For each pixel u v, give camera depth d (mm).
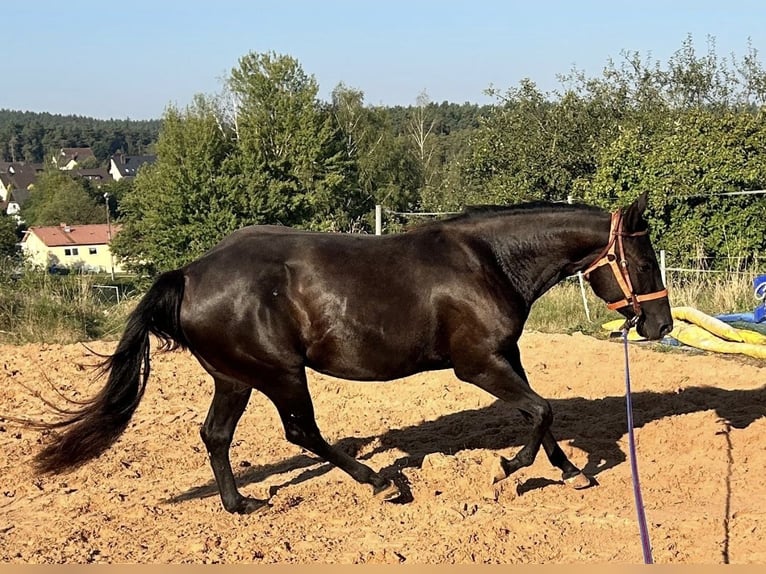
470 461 6230
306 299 5414
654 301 5758
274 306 5383
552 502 5770
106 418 5340
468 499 5785
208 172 41000
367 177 53594
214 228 40281
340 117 54750
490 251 5727
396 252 5590
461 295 5523
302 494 6039
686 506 5617
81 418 5379
